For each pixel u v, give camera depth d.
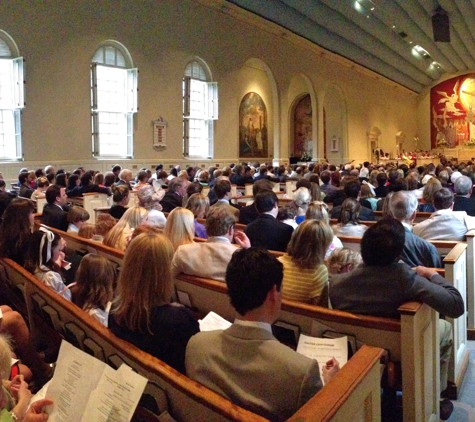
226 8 16.58
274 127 20.17
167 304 2.16
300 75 21.88
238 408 1.50
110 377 1.82
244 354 1.72
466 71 33.69
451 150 34.19
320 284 2.98
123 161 13.87
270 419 1.61
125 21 13.64
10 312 3.17
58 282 3.57
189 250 3.26
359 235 4.64
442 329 3.12
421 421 2.49
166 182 10.71
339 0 17.89
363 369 1.61
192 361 1.83
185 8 15.43
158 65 14.69
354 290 2.58
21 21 11.34
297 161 23.08
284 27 19.08
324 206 4.59
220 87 17.05
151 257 2.15
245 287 1.77
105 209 7.30
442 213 4.63
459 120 34.19
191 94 16.14
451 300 2.44
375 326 2.39
